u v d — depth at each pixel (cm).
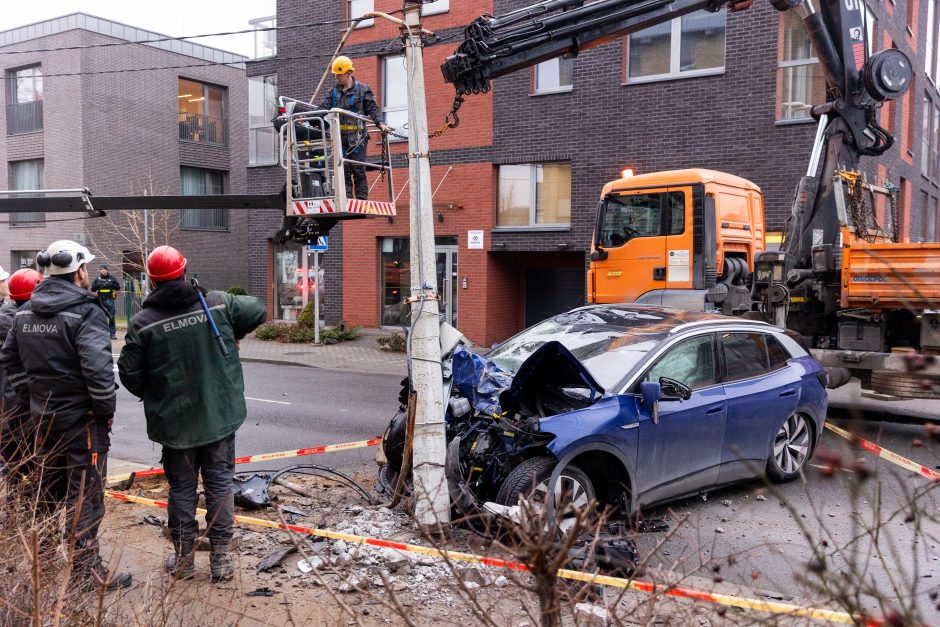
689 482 605
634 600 410
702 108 1572
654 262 1078
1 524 341
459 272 1870
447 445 564
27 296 526
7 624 289
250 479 628
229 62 3136
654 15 792
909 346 863
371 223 2025
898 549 538
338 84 878
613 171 1672
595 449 529
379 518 552
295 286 2242
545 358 546
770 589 461
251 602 413
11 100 2923
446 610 397
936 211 2725
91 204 857
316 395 1220
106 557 478
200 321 439
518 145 1784
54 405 428
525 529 243
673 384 574
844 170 1028
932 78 2508
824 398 730
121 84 2820
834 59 1009
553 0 777
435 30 1873
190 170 3045
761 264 1012
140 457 806
